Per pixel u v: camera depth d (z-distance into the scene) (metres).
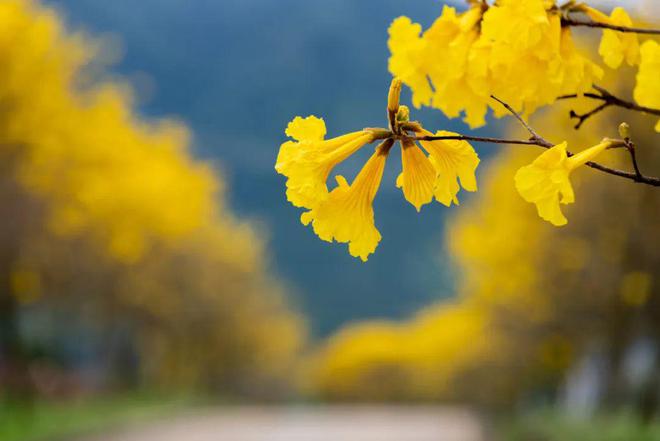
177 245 36.12
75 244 23.56
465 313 23.83
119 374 42.62
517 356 19.81
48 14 17.86
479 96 1.65
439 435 24.86
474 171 1.58
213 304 41.72
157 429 24.66
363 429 28.50
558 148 1.50
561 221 1.46
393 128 1.57
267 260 51.75
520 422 22.27
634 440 13.86
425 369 51.69
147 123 30.33
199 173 30.83
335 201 1.55
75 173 21.17
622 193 12.84
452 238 18.91
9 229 19.62
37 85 18.02
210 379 53.06
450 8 1.65
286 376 58.84
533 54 1.61
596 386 20.30
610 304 14.45
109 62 19.28
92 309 32.19
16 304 24.41
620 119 10.91
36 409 23.09
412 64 1.62
